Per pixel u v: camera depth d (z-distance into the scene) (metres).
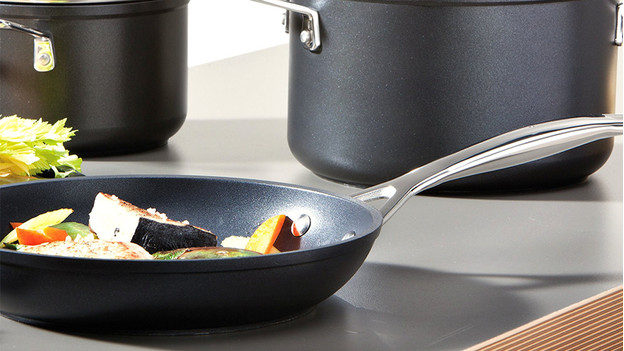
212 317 0.83
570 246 1.17
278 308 0.85
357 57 1.31
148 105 1.48
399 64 1.29
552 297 0.99
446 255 1.13
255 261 0.79
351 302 0.96
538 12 1.29
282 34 3.26
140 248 0.87
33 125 1.30
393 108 1.31
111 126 1.45
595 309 1.00
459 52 1.28
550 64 1.31
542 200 1.36
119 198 1.05
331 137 1.36
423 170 1.06
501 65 1.29
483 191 1.38
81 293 0.80
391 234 1.20
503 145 1.06
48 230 0.96
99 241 0.87
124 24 1.43
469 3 1.27
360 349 0.84
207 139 1.65
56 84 1.41
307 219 1.02
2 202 1.00
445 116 1.30
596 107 1.38
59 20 1.39
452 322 0.92
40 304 0.82
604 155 1.42
